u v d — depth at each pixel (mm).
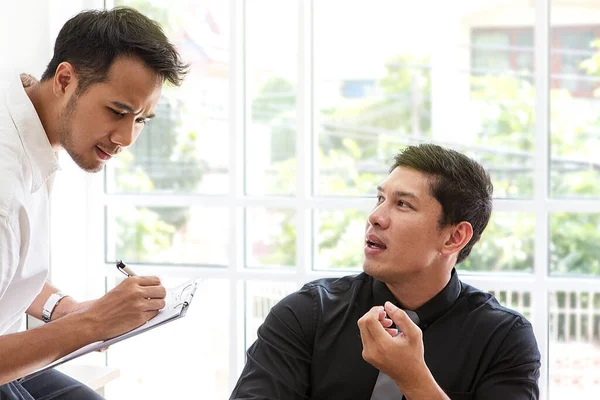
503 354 1702
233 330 2859
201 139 2924
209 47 2889
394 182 1697
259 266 2877
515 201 2660
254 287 2857
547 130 2637
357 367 1709
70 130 1662
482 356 1711
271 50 2832
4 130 1611
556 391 2678
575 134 2666
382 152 2799
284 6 2807
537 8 2596
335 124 2822
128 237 2996
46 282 2104
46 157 1672
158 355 2961
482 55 2719
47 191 1767
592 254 2643
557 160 2680
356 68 2801
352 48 2797
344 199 2773
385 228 1686
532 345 1720
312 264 2840
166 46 1662
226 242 2918
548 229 2666
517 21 2682
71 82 1650
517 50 2688
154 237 2977
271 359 1708
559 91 2670
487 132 2729
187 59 2912
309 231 2812
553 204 2621
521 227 2688
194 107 2922
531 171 2691
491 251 2719
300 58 2768
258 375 1688
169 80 1703
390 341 1518
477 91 2729
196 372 2928
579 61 2648
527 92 2688
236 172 2842
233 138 2828
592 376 2645
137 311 1614
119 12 1661
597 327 2625
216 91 2896
